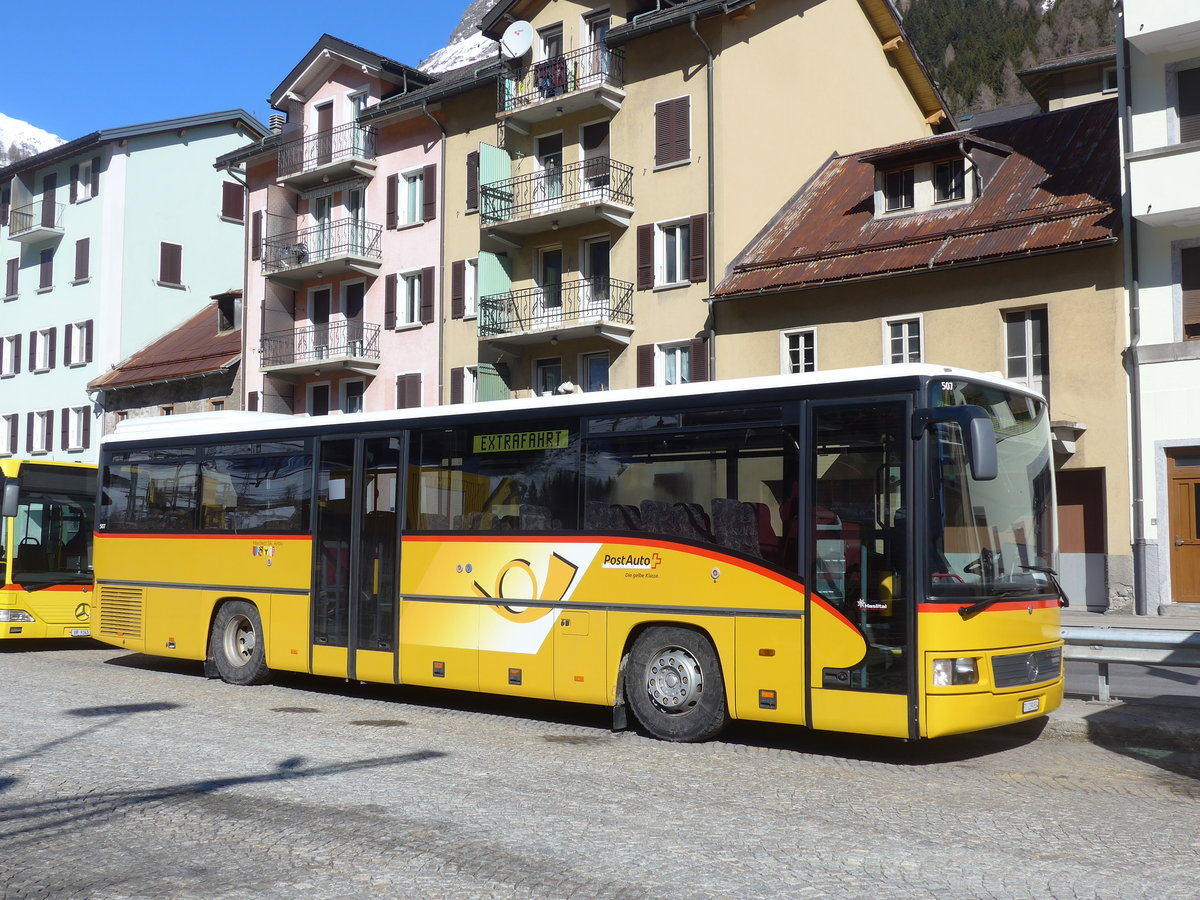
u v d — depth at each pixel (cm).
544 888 599
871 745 1055
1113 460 2383
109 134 4934
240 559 1478
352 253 3859
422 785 859
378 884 608
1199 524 2295
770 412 1036
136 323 5000
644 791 843
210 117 5197
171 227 5125
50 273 5253
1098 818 761
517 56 3403
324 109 4078
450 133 3659
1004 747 1038
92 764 932
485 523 1227
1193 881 612
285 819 750
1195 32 2303
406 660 1278
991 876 622
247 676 1458
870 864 646
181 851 675
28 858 661
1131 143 2420
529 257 3441
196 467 1565
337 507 1376
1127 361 2370
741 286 2872
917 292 2622
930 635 927
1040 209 2544
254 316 4250
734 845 688
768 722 1084
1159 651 1127
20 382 5359
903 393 966
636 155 3209
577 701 1136
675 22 3081
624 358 3180
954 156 2731
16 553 1900
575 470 1162
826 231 2942
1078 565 2473
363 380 3875
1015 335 2520
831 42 3428
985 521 982
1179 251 2334
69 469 1973
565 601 1152
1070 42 13188
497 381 3400
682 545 1074
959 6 13962
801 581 998
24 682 1480
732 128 3061
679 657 1074
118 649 1983
